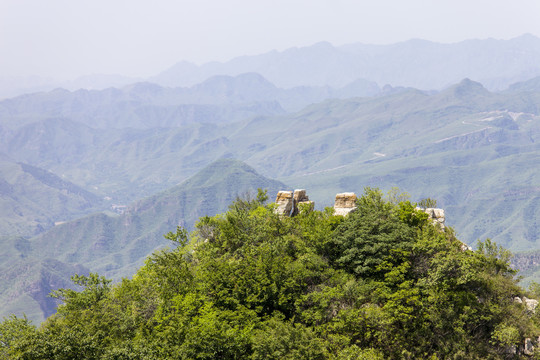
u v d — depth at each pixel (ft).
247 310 161.17
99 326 156.56
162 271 177.47
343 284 172.86
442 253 174.91
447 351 157.38
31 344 134.62
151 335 154.92
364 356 141.08
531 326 170.30
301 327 153.28
